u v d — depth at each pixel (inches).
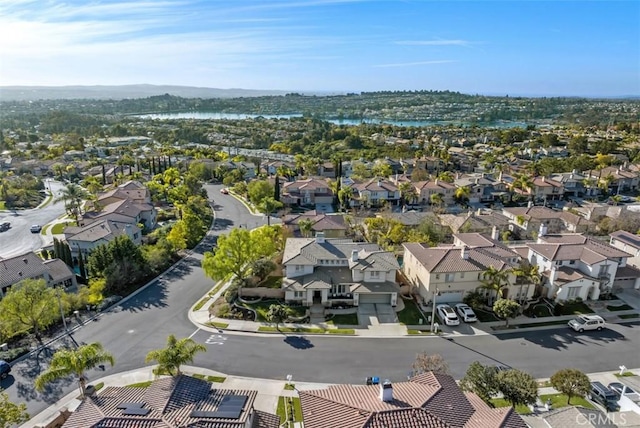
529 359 1616.6
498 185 4510.3
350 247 2231.8
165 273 2465.6
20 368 1540.4
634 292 2133.4
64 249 2488.9
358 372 1525.6
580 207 3799.2
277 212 3941.9
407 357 1621.6
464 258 2031.3
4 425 1082.7
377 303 2041.1
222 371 1519.4
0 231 3400.6
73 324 1860.2
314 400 1047.6
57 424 1234.6
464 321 1878.7
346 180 4722.0
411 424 915.4
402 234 2746.1
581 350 1674.5
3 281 2066.9
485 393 1253.1
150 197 4151.1
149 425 948.6
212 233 3277.6
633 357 1632.6
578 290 2018.9
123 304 2065.7
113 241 2284.7
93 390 1409.9
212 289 2235.5
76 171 5915.4
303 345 1696.6
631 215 3127.5
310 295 2006.6
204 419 976.9
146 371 1524.4
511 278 2000.5
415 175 4965.6
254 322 1873.8
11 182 4672.7
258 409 1321.4
